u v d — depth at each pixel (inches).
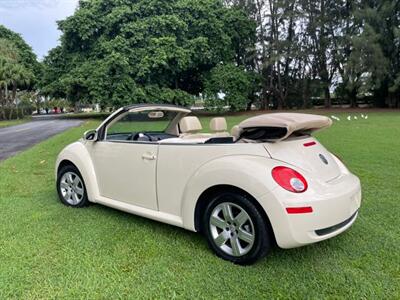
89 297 100.1
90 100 1181.7
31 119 1476.4
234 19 1253.1
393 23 1096.2
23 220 161.3
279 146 117.6
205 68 1263.5
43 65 1467.8
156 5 1121.4
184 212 130.9
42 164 307.6
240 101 1197.1
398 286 103.1
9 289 103.8
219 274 111.7
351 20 1145.4
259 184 108.3
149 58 1037.8
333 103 1449.3
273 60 1225.4
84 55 1214.3
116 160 157.4
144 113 176.4
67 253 126.8
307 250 126.8
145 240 137.8
